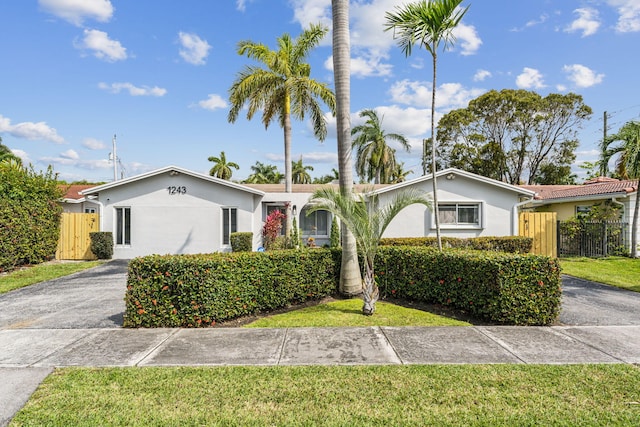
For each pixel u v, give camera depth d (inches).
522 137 1258.6
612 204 595.2
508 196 594.9
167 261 230.1
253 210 620.4
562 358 172.1
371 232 263.9
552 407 127.8
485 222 591.8
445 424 118.2
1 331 220.4
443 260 273.1
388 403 131.1
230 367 162.4
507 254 254.5
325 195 272.2
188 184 601.3
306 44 677.9
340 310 270.2
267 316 259.0
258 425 118.3
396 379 149.5
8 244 441.1
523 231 594.2
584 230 570.6
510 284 231.9
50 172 552.1
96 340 202.2
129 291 229.1
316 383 146.5
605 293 334.0
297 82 633.0
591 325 230.5
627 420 119.3
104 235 569.3
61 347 190.4
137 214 596.7
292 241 594.9
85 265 511.5
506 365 163.2
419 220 592.1
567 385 143.5
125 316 229.0
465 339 200.8
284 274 277.7
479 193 595.5
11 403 131.8
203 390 141.0
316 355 177.3
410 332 214.2
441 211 597.0
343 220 269.9
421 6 285.6
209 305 230.2
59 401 133.0
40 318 251.9
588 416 121.7
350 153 304.0
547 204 762.2
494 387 142.3
